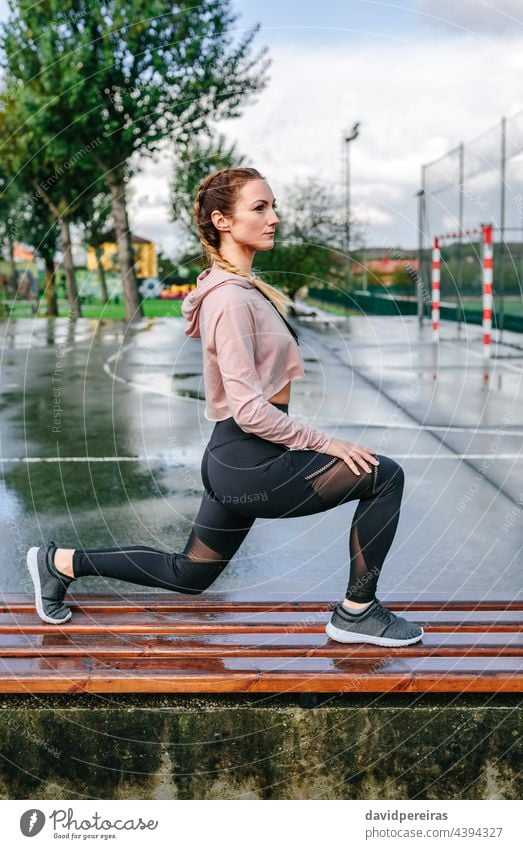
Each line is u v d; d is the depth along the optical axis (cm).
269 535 424
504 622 254
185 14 1376
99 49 1392
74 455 601
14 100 1464
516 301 1458
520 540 406
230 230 230
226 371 216
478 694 228
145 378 1019
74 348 1416
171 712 221
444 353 1213
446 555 386
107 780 224
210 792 225
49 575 249
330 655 235
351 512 466
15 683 220
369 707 222
